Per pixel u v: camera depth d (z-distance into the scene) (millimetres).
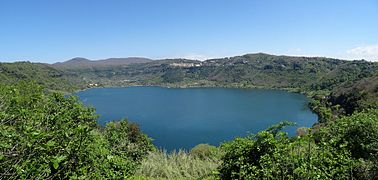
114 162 5957
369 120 7238
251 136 6039
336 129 7457
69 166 3973
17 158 3240
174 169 12539
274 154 5207
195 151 17234
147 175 11930
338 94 67625
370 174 6289
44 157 3396
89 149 4477
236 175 5781
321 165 5203
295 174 4949
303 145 5609
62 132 3809
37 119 4590
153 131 58906
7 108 4484
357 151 7098
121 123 10672
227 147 6039
